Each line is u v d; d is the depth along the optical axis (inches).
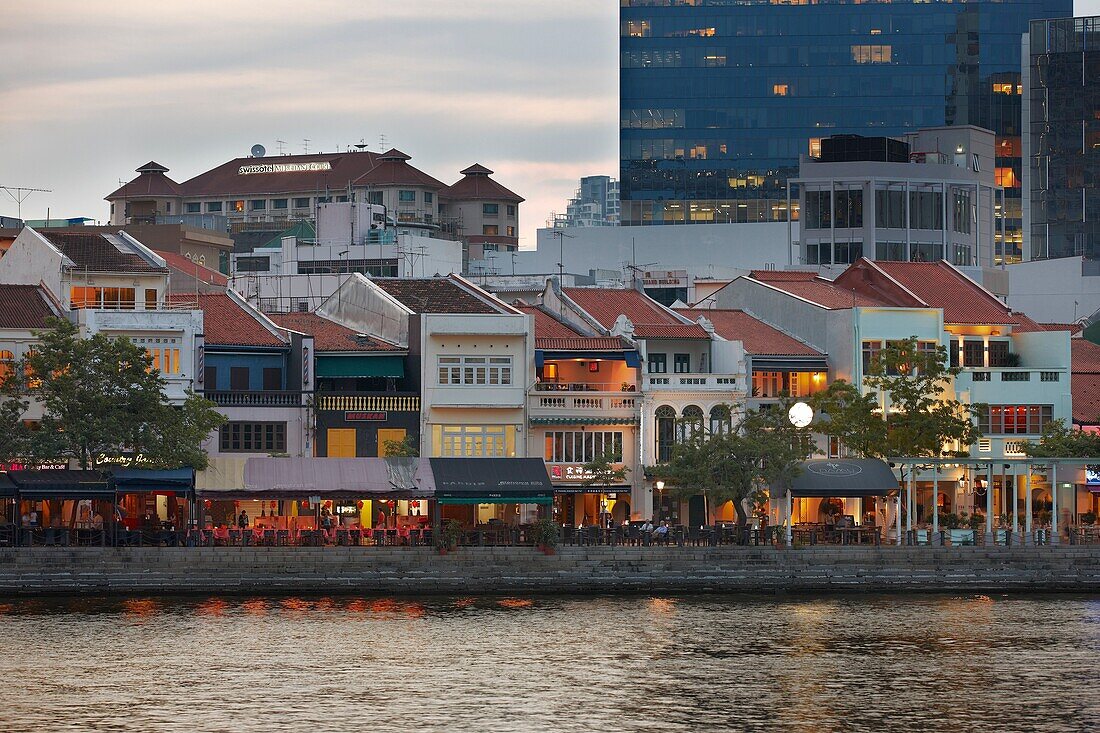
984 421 7155.5
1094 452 6742.1
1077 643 4933.6
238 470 5762.8
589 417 6520.7
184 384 6230.3
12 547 5378.9
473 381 6471.5
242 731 3823.8
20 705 4042.8
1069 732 3939.5
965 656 4739.2
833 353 7091.5
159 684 4256.9
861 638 4975.4
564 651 4717.0
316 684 4284.0
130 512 6028.5
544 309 7303.2
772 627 5132.9
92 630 4884.4
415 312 6638.8
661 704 4143.7
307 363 6382.9
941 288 7701.8
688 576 5708.7
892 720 4028.1
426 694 4195.4
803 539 5984.3
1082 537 6151.6
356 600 5442.9
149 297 6673.2
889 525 6471.5
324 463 5866.1
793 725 3969.0
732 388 6692.9
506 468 5959.6
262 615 5152.6
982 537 6077.8
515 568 5625.0
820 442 6904.5
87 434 5634.8
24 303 6309.1
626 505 6565.0
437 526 5644.7
